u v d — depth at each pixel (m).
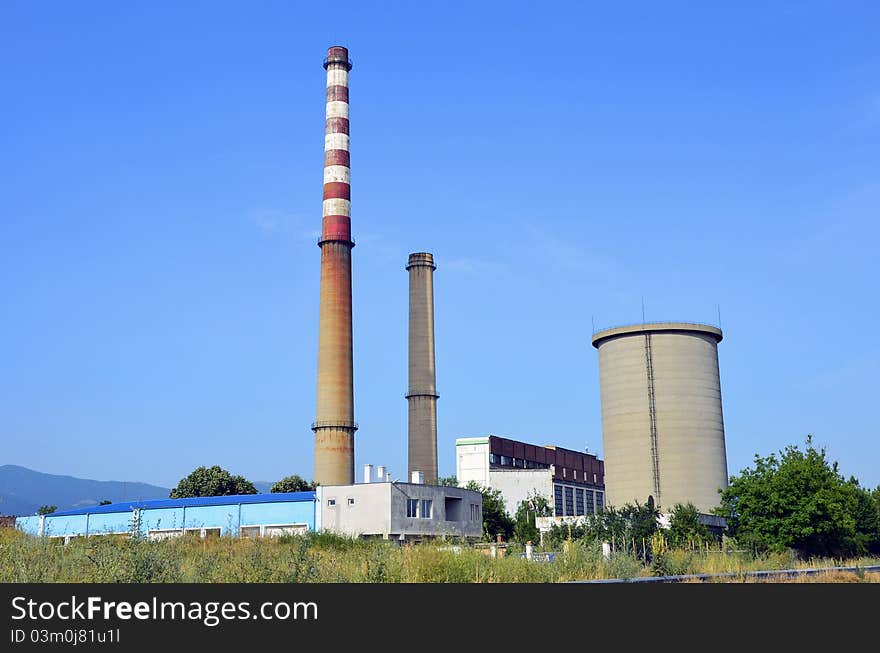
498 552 33.31
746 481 57.62
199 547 35.91
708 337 108.81
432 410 135.75
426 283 140.88
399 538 73.19
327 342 104.00
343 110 110.75
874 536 68.00
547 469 137.88
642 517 63.31
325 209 107.81
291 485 113.38
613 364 108.62
